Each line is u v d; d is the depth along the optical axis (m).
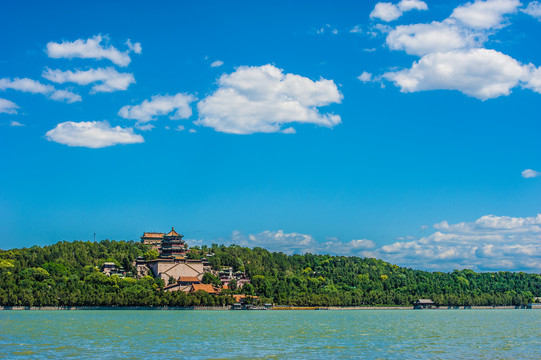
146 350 143.88
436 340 173.38
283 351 144.38
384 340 171.88
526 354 142.25
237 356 135.38
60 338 167.75
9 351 139.75
